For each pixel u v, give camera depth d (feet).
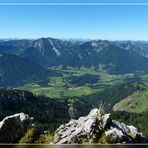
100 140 54.44
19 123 61.67
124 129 60.85
